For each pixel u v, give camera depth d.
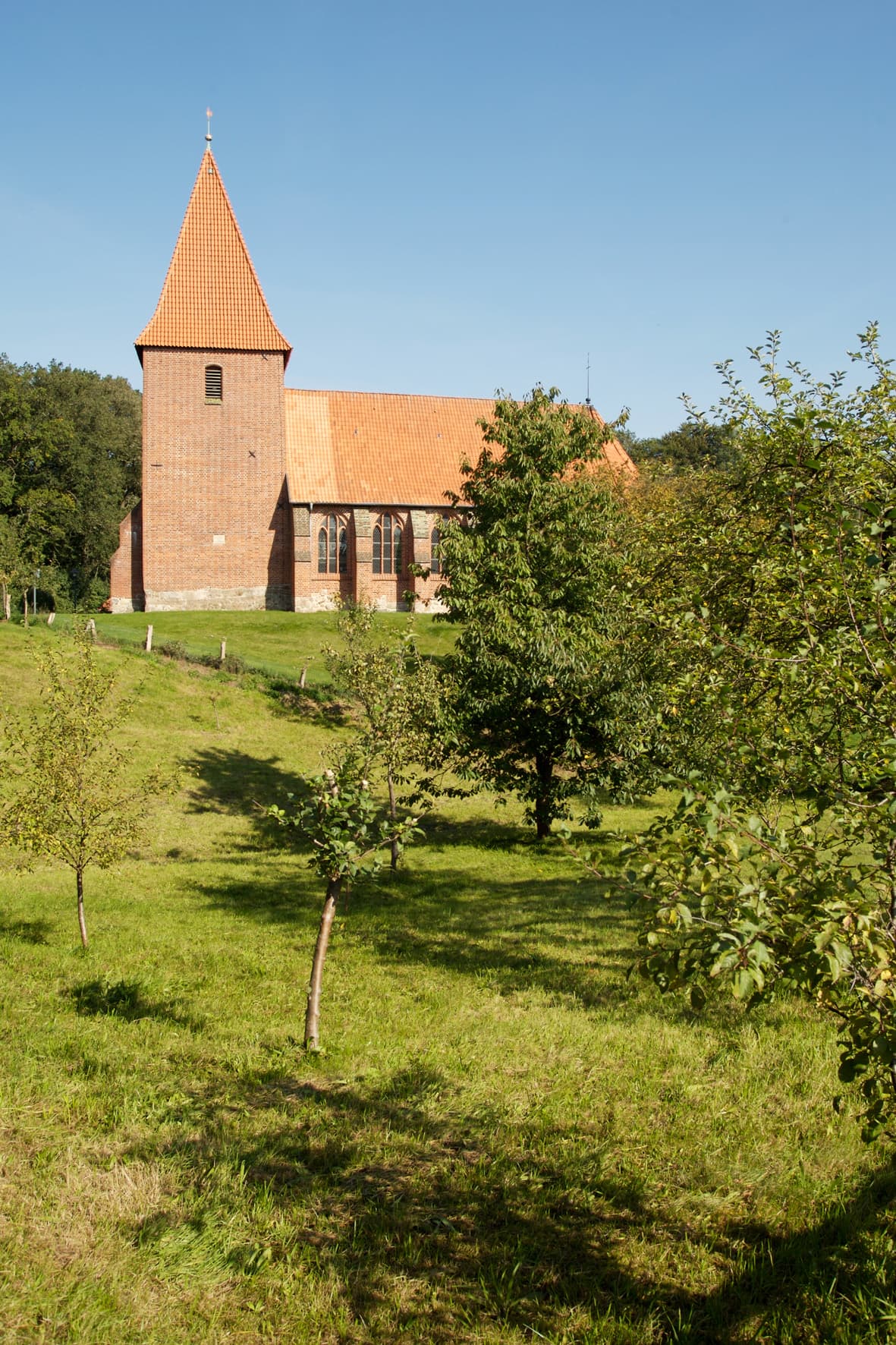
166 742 28.77
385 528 55.44
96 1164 6.58
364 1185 6.40
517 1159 6.68
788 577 8.23
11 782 18.17
